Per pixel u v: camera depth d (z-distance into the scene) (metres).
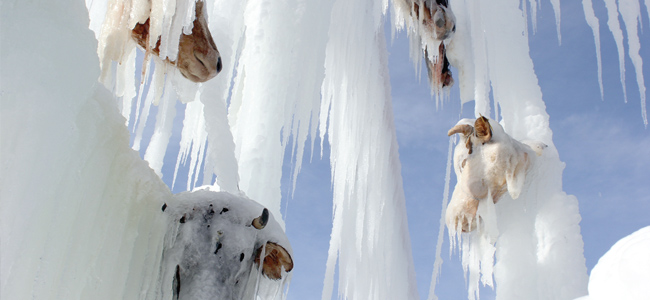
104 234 2.69
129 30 4.07
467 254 8.17
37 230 2.28
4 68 2.06
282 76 6.69
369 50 8.43
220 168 4.14
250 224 3.14
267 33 6.88
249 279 3.13
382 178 8.78
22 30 2.16
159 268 2.95
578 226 7.55
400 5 9.55
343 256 7.70
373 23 8.54
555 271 7.28
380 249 8.45
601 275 2.83
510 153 7.68
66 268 2.48
